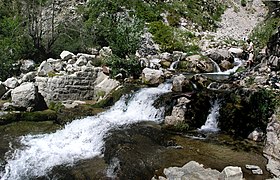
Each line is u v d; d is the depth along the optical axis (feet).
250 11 126.00
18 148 44.57
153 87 61.00
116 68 67.41
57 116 55.42
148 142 43.09
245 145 43.16
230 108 48.21
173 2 113.60
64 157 42.11
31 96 58.23
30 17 86.58
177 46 90.63
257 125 45.88
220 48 90.84
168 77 65.62
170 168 35.53
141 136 45.03
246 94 48.52
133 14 99.76
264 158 39.37
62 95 63.36
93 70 66.28
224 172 33.47
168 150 40.83
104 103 60.54
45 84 62.59
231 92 50.55
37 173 38.52
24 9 92.02
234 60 82.12
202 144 43.14
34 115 55.31
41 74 65.82
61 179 36.94
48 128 51.96
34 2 88.53
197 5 118.01
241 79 60.18
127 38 73.10
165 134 46.14
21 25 89.04
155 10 105.91
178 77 59.16
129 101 57.88
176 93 55.31
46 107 61.77
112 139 43.73
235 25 115.65
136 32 75.87
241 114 47.24
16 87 61.57
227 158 39.11
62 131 50.42
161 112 53.06
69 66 68.39
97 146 44.39
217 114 49.70
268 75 57.06
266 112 45.37
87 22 92.68
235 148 42.14
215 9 121.29
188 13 110.63
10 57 75.10
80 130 49.21
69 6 99.45
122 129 47.85
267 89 49.21
